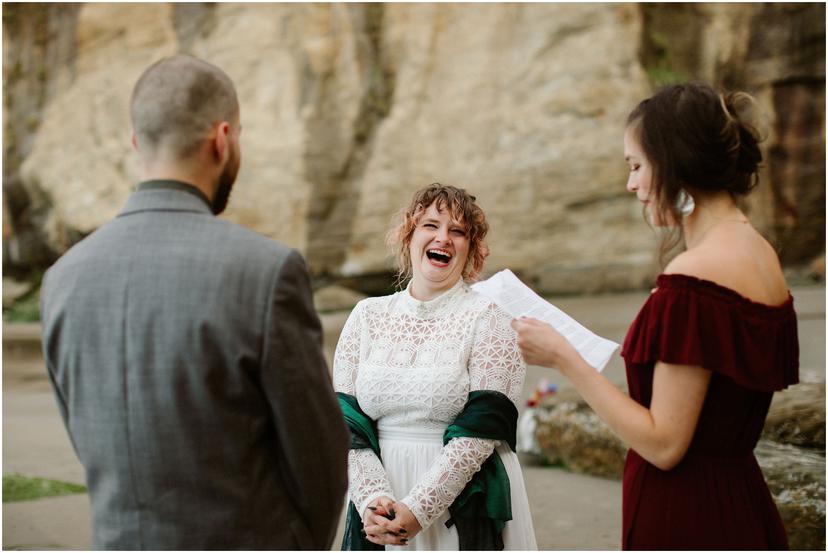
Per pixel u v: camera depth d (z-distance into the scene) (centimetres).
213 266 165
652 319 175
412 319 258
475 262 270
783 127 1474
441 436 243
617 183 1423
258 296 163
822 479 396
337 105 1590
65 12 1720
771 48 1488
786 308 181
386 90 1603
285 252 169
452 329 250
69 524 429
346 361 260
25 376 1005
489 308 251
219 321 162
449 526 237
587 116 1449
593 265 1405
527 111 1491
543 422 564
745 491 176
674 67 1511
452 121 1541
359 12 1605
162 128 174
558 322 209
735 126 178
